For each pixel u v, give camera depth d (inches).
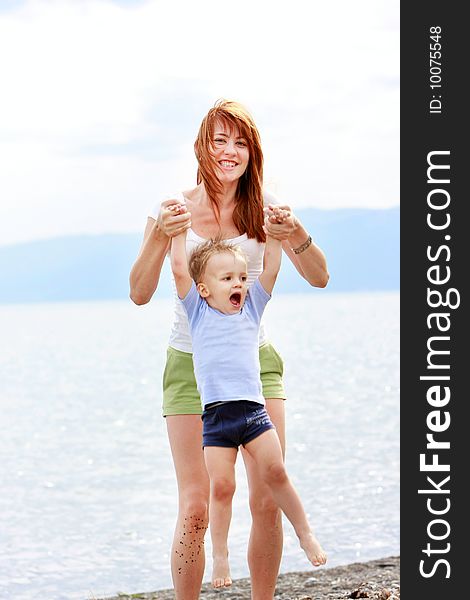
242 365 185.8
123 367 1706.4
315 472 560.4
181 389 201.8
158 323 4030.5
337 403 965.8
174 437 202.1
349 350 1809.8
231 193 199.3
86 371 1632.6
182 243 190.5
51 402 1149.7
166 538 416.5
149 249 195.2
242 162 195.8
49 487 567.5
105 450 729.0
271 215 189.8
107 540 416.5
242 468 552.4
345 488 503.2
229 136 195.8
